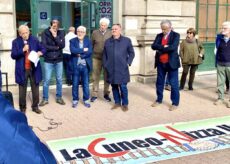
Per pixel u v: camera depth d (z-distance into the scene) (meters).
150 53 7.06
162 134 3.99
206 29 8.30
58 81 5.38
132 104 5.42
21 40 4.63
